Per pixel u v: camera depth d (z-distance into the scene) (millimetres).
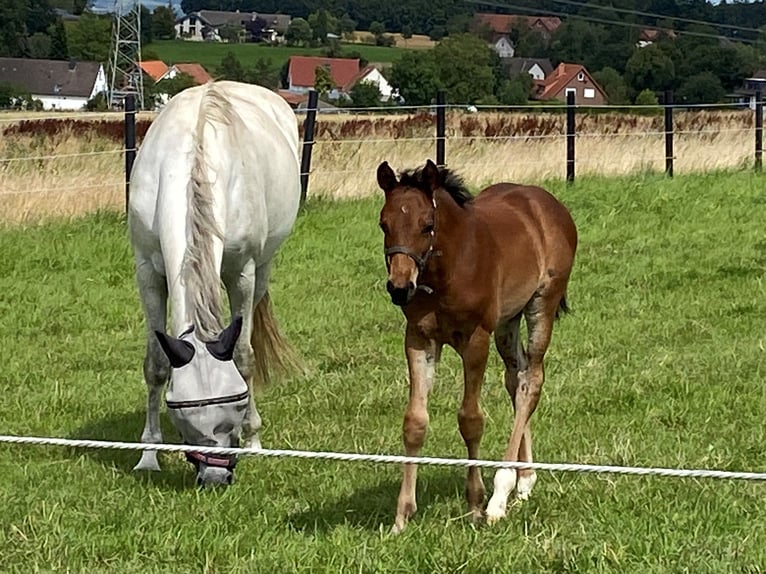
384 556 5238
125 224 14461
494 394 8250
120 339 10102
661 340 9594
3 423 7793
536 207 6465
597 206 15594
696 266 12336
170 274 6441
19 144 21562
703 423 7395
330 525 5766
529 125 24297
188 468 6926
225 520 5754
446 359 9242
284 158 7984
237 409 5887
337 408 8078
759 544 5227
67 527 5656
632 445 6910
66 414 8047
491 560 5168
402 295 5172
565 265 6477
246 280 7375
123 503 6062
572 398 8008
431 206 5289
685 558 5102
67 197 15969
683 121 27703
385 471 6664
